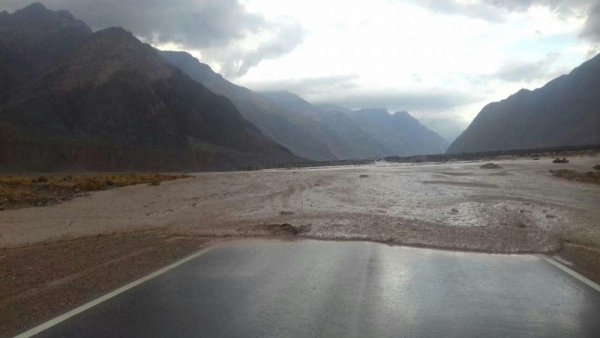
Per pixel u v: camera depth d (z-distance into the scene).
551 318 6.53
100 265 10.16
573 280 8.46
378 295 7.59
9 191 26.61
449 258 10.25
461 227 13.82
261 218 16.28
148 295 7.78
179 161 147.00
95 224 16.61
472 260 10.05
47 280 9.02
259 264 9.86
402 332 6.03
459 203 19.36
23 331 6.29
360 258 10.26
